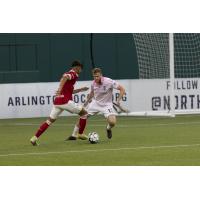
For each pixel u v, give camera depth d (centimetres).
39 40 8869
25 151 4475
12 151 4491
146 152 4312
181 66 9281
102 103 5075
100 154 4253
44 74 8906
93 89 5075
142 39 8956
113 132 5744
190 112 7900
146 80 8225
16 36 8769
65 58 8981
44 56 8900
